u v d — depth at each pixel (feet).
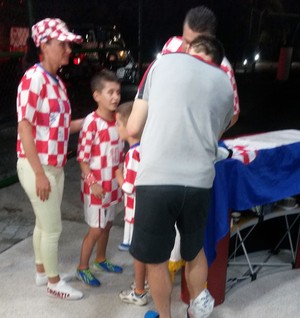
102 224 8.79
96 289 9.04
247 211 9.50
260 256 10.54
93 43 23.70
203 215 6.81
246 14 44.78
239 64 46.70
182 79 6.30
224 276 8.47
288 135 9.87
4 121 20.43
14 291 8.90
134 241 6.75
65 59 7.60
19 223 12.46
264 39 52.19
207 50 6.75
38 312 8.25
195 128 6.31
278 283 9.41
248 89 39.73
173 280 8.80
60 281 8.66
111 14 32.37
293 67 51.16
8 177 15.67
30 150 7.36
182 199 6.39
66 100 7.82
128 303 8.57
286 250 10.73
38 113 7.44
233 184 8.02
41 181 7.51
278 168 8.76
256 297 8.88
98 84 8.36
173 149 6.29
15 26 15.24
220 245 8.20
